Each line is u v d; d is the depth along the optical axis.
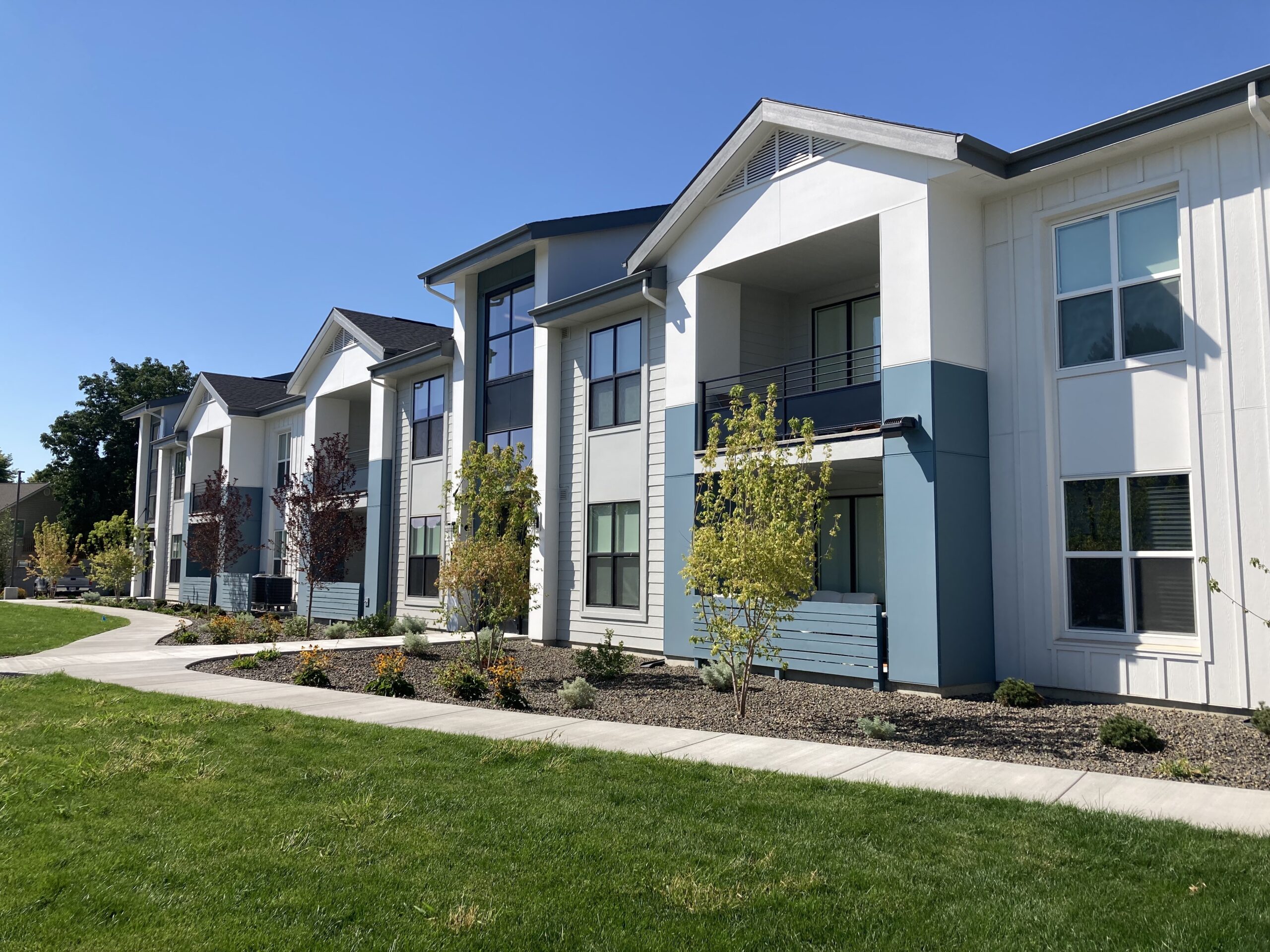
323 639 20.48
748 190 14.74
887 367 12.35
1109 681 10.90
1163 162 10.81
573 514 18.19
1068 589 11.50
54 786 6.74
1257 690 9.71
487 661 14.70
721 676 12.43
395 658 12.92
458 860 5.19
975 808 6.12
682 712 10.63
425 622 20.75
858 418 13.21
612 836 5.60
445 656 16.42
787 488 10.11
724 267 15.14
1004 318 12.24
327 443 24.11
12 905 4.55
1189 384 10.43
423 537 22.86
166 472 38.09
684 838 5.55
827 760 7.79
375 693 12.13
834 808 6.17
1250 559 9.83
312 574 22.30
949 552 11.69
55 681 12.79
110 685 12.49
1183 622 10.50
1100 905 4.44
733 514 10.77
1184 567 10.50
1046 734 9.05
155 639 20.12
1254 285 9.97
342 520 23.16
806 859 5.17
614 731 9.17
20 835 5.67
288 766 7.47
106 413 56.47
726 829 5.72
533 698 11.77
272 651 15.98
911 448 11.95
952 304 12.09
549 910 4.47
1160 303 10.87
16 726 9.15
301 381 28.42
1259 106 9.68
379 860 5.20
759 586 9.84
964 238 12.35
